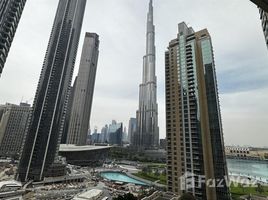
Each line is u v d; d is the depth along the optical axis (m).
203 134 90.25
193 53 105.50
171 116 103.56
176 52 114.12
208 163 86.62
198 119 92.81
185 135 94.56
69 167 192.38
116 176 185.00
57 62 170.38
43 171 142.62
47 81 163.00
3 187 101.50
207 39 107.06
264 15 48.81
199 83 99.56
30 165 141.25
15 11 85.69
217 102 95.94
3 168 174.25
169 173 95.38
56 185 131.25
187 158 90.62
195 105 95.75
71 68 187.38
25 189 110.69
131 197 69.31
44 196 100.00
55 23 186.25
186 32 121.81
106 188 128.62
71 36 187.88
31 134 148.75
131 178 173.38
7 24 82.00
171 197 74.00
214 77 99.56
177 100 104.00
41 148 146.12
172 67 113.12
